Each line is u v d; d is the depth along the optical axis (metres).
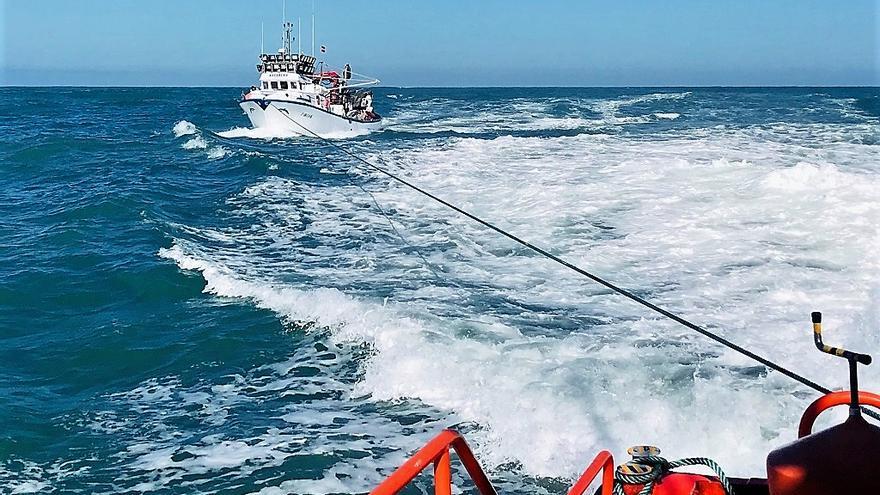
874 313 9.65
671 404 7.54
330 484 6.87
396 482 2.07
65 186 23.83
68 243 16.06
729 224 14.20
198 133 39.69
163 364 9.93
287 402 8.58
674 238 13.64
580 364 8.52
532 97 90.25
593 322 9.97
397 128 45.09
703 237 13.57
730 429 7.10
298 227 16.86
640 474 2.83
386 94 109.50
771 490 2.24
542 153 25.92
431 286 11.94
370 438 7.62
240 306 11.77
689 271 11.88
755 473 6.51
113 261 14.56
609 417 7.39
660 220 14.85
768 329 9.41
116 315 11.86
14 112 66.69
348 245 15.02
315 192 20.95
